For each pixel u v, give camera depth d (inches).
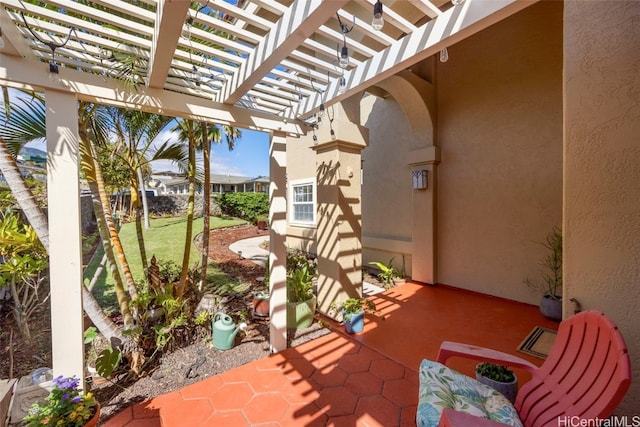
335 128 159.6
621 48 61.6
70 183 80.1
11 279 133.3
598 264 66.0
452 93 218.8
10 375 106.1
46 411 69.2
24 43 72.2
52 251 78.2
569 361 66.5
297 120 130.6
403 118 258.8
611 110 63.2
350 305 152.5
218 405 95.2
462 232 216.4
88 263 247.0
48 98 77.5
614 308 64.0
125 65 86.4
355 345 134.9
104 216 122.6
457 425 49.6
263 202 626.8
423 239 232.8
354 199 173.0
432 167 224.5
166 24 61.8
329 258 169.5
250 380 108.2
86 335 108.0
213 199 689.0
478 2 65.9
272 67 80.5
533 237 182.2
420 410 64.6
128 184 203.5
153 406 94.8
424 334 145.7
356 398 98.2
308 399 97.8
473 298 198.7
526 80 182.7
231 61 88.9
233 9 67.8
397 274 244.4
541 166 178.1
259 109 120.1
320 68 102.7
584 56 66.9
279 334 128.5
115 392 101.9
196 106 102.3
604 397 52.2
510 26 187.9
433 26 74.9
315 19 61.5
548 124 174.9
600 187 65.2
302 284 165.3
